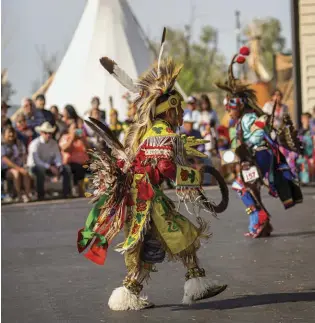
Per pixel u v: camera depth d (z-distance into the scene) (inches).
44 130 839.1
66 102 1246.3
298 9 977.5
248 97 510.0
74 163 850.1
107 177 304.2
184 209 689.0
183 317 301.9
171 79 313.6
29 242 526.6
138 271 315.9
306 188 854.5
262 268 398.6
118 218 304.7
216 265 411.8
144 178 306.5
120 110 1219.9
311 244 471.5
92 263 435.8
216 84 507.2
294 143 526.6
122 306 315.3
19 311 327.0
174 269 402.6
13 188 839.7
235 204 721.0
